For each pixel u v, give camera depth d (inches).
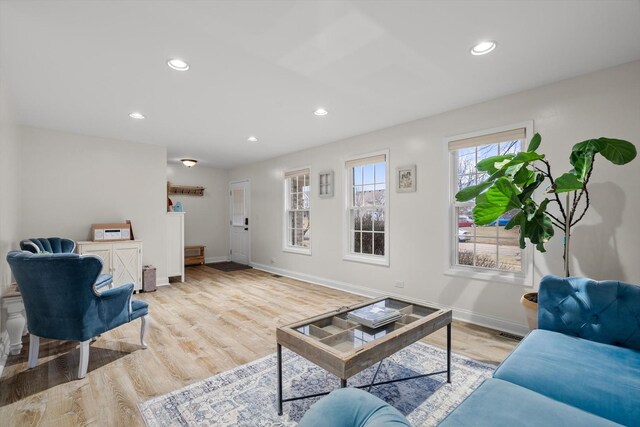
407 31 74.6
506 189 88.8
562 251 100.0
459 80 100.9
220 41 78.7
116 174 176.1
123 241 163.9
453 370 83.8
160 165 192.2
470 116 122.7
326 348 57.5
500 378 52.7
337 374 53.6
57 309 80.7
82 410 67.9
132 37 76.6
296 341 62.6
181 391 75.0
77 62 88.7
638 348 61.2
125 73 95.7
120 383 78.8
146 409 68.1
